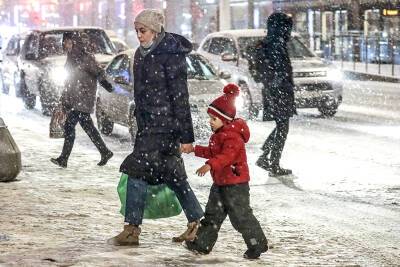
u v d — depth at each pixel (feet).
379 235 57.41
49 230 53.16
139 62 49.55
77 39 84.12
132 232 49.21
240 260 46.70
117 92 108.37
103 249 47.19
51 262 42.75
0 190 69.41
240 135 46.70
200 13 316.19
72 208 62.08
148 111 49.34
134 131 104.53
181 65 49.19
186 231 50.75
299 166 88.02
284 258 48.52
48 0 425.28
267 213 64.64
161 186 50.42
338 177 81.46
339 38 262.88
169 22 329.93
